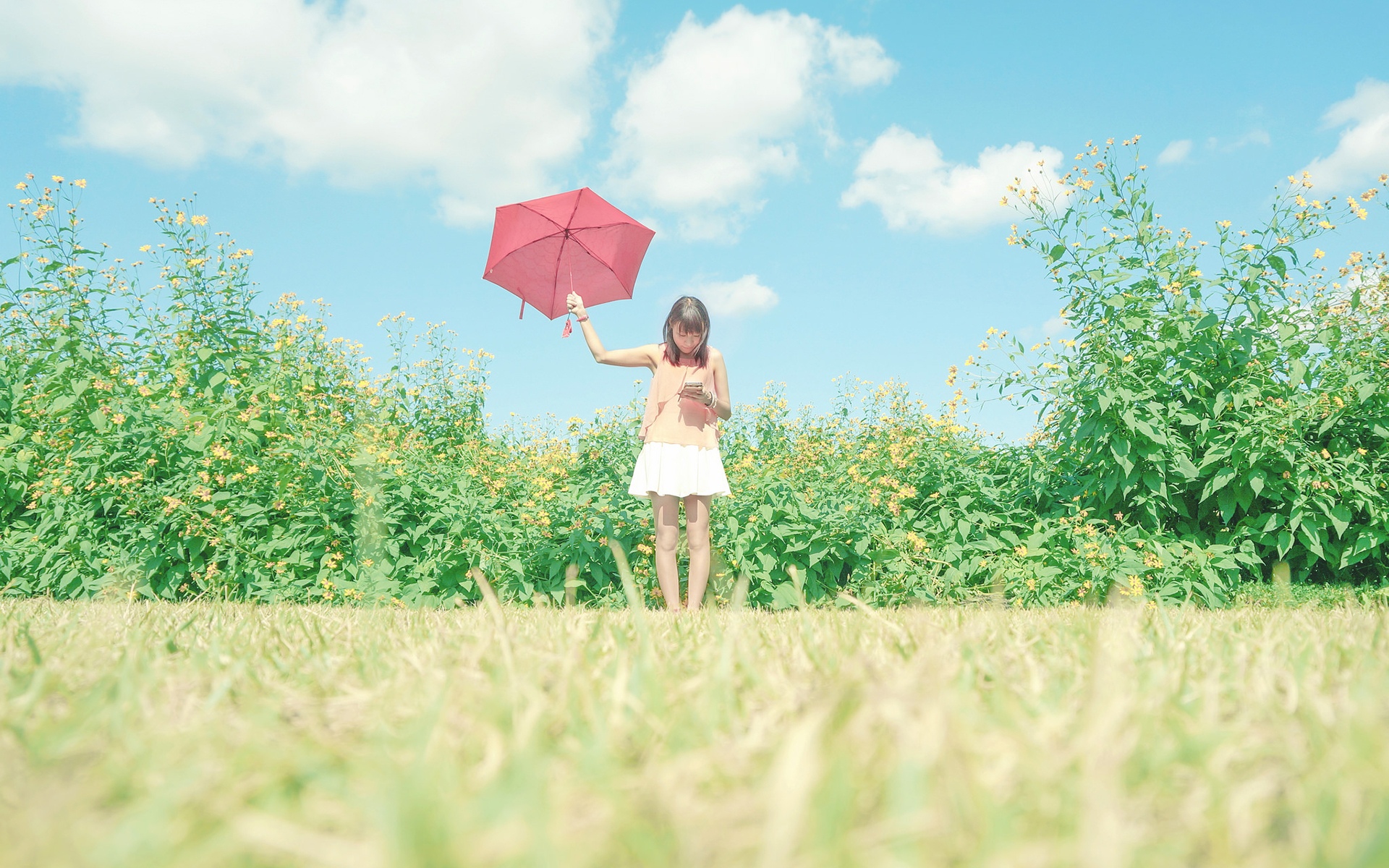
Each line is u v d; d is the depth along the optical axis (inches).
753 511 206.5
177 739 29.4
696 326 154.0
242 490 199.8
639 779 24.1
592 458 236.5
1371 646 53.4
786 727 32.2
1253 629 73.4
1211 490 196.7
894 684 32.0
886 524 215.3
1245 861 19.1
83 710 32.6
